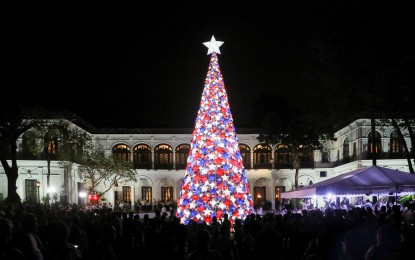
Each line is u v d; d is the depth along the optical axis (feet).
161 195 213.87
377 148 169.07
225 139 76.79
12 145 106.22
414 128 100.53
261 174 214.69
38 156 169.17
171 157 214.69
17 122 101.19
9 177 106.52
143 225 61.77
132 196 208.95
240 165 78.43
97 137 211.41
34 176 170.19
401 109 77.41
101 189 204.13
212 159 75.20
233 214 72.95
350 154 183.32
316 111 85.92
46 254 26.89
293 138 183.11
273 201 201.87
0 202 101.09
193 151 77.61
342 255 24.91
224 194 73.41
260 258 21.98
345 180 61.11
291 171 213.46
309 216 47.42
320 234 23.94
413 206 50.06
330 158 211.41
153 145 214.07
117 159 185.98
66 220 48.67
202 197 73.15
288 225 47.67
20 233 27.61
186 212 73.67
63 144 151.53
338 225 38.04
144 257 44.57
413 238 26.66
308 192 66.03
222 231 34.86
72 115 174.09
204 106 78.89
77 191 187.42
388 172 61.26
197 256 24.52
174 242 40.91
